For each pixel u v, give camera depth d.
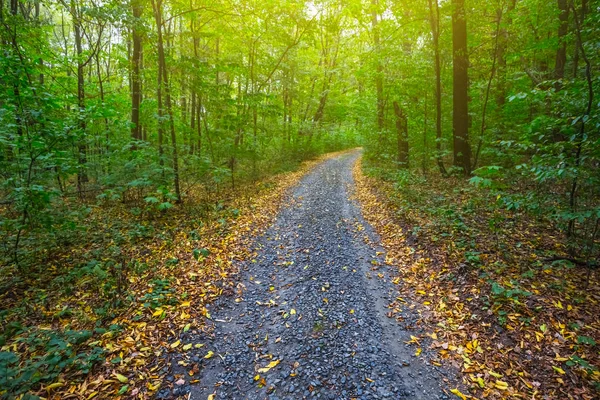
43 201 4.98
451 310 4.22
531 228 5.89
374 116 16.23
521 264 4.80
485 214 6.77
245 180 14.12
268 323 4.24
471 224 6.39
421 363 3.44
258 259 6.23
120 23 7.73
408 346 3.71
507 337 3.60
